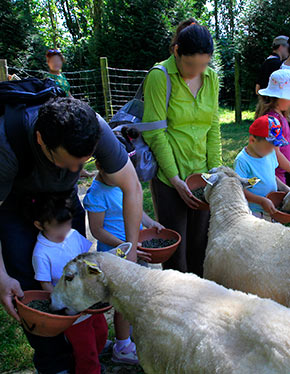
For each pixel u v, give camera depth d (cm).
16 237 252
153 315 218
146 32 1359
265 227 275
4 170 207
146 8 1374
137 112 370
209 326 196
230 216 298
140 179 340
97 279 237
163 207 361
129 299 233
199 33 292
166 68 325
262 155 362
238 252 271
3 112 208
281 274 246
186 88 328
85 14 2750
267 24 1364
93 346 265
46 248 255
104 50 1417
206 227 371
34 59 1633
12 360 310
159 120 332
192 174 354
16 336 334
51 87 228
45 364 260
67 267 238
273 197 367
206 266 296
